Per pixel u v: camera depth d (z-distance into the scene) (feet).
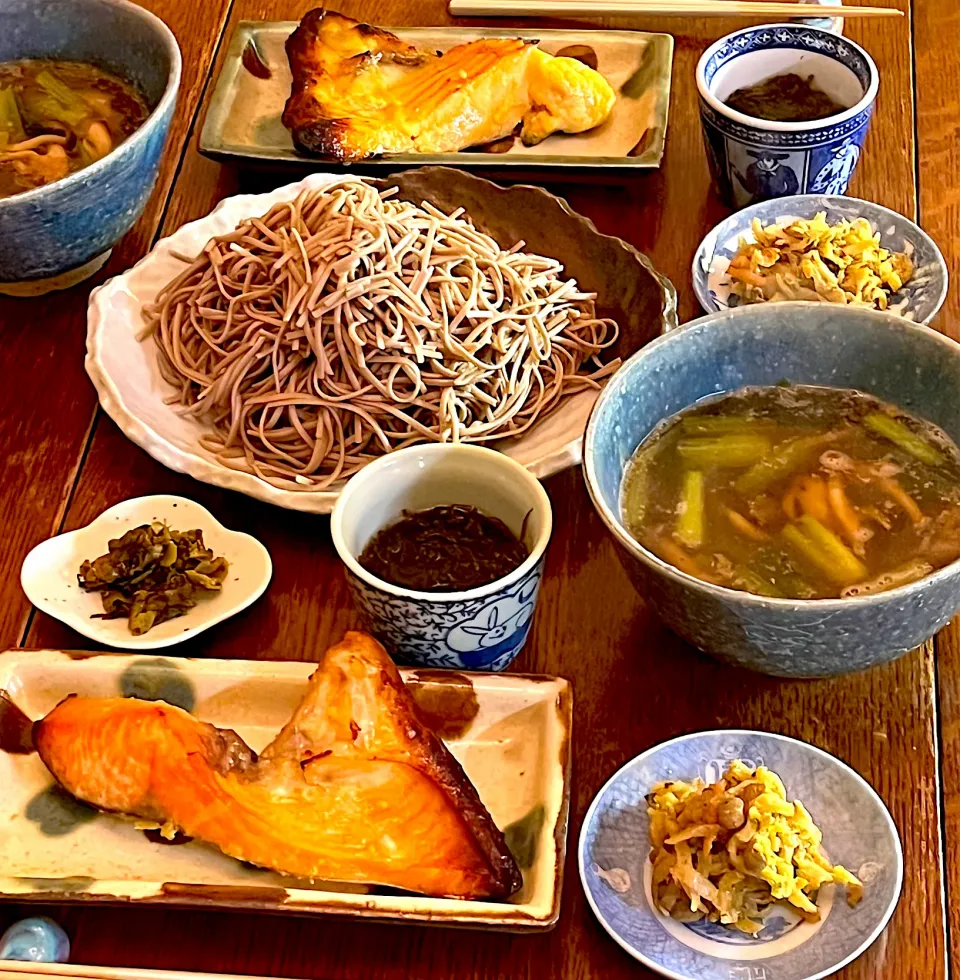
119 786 1.76
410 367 2.16
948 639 1.93
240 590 2.02
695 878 1.66
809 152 2.39
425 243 2.25
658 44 2.76
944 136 2.66
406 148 2.58
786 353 1.95
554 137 2.67
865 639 1.70
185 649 1.99
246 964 1.71
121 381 2.21
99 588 2.03
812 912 1.66
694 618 1.73
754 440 1.95
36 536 2.14
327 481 2.13
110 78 2.62
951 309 2.32
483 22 2.95
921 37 2.87
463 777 1.75
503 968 1.70
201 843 1.76
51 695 1.90
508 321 2.23
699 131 2.70
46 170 2.47
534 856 1.73
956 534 1.84
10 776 1.83
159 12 3.02
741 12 2.85
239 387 2.20
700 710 1.90
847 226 2.31
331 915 1.66
